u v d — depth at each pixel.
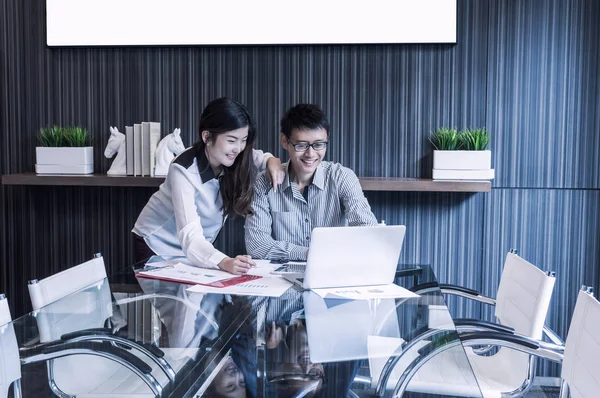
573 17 3.07
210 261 2.12
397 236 1.88
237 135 2.24
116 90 3.25
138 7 3.20
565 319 3.17
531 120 3.12
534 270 1.99
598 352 1.38
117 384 1.12
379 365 1.22
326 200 2.49
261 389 1.09
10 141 3.32
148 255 2.69
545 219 3.15
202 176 2.33
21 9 3.27
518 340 1.63
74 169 3.13
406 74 3.14
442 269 3.21
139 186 3.18
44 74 3.28
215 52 3.21
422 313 1.61
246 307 1.66
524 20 3.09
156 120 3.24
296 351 1.30
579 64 3.08
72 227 3.34
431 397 1.06
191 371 1.18
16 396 1.08
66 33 3.23
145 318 1.55
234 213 2.45
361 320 1.54
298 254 2.35
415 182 2.90
